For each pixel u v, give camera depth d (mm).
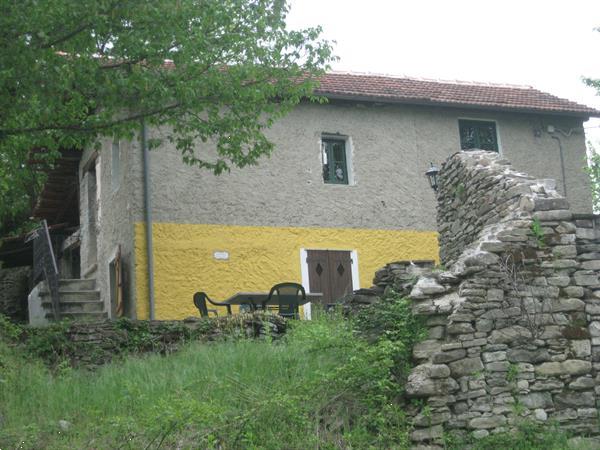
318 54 13812
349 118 19250
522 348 9406
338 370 9211
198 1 12078
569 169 20719
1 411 9469
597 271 9875
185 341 12523
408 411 9078
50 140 12508
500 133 20391
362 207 18797
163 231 17125
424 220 19250
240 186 17922
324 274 18125
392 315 9844
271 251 17812
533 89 22344
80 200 22000
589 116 20859
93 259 20766
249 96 12992
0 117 11617
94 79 11359
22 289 24219
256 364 10125
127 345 12445
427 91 20266
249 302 14359
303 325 11711
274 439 8312
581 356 9539
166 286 16875
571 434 9172
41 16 10375
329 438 8625
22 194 22375
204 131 12922
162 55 11836
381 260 18625
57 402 9656
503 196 10812
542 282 9695
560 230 9914
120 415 9023
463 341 9281
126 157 17594
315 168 18656
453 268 9812
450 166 12695
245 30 12969
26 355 11922
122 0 11031
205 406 8586
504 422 9070
